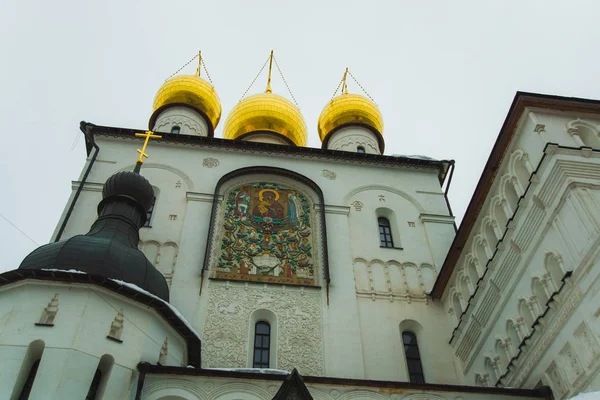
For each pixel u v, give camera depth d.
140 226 23.30
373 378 22.80
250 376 18.09
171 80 38.91
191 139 31.41
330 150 31.89
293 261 26.36
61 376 16.39
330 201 29.67
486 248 22.44
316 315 24.41
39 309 17.83
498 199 21.59
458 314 24.52
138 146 30.94
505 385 20.33
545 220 18.55
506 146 20.80
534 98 20.06
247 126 40.12
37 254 20.00
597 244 16.27
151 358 18.58
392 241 29.16
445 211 30.25
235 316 23.84
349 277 26.12
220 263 25.67
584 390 16.45
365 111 39.81
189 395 17.55
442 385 18.61
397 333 24.50
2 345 16.97
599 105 20.47
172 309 19.67
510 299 20.47
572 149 18.42
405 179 31.77
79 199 27.50
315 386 18.30
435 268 27.45
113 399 16.88
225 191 29.12
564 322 17.34
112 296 18.72
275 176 30.22
